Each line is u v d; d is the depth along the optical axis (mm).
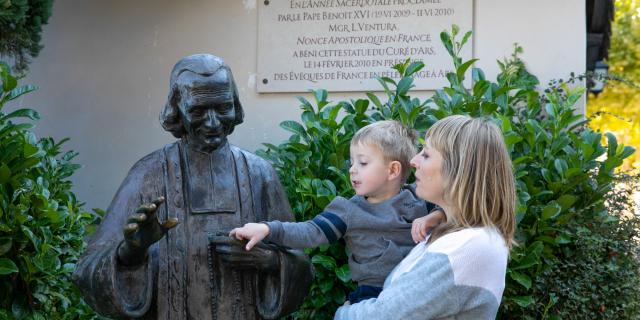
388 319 3115
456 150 3197
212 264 3879
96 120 7148
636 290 5730
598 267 5602
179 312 3822
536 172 5898
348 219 3812
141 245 3576
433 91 6777
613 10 8617
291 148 5996
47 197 5148
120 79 7156
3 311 5008
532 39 6703
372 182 3836
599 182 5836
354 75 6883
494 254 3098
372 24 6879
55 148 5918
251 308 3924
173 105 3973
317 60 6930
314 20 6941
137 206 3904
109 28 7191
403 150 3859
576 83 6656
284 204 4117
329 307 5715
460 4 6770
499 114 5805
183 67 3924
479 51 6742
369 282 3775
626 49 18625
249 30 7027
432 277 3076
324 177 5953
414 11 6832
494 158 3191
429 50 6797
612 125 17375
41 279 5164
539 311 5605
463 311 3094
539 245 5457
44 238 5051
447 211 3264
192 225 3896
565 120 5887
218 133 3910
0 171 5027
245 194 4008
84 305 5457
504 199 3201
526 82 6434
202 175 3971
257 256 3791
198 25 7094
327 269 5578
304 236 3752
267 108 6965
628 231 5785
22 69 6117
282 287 3844
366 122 5965
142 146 7098
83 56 7199
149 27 7152
